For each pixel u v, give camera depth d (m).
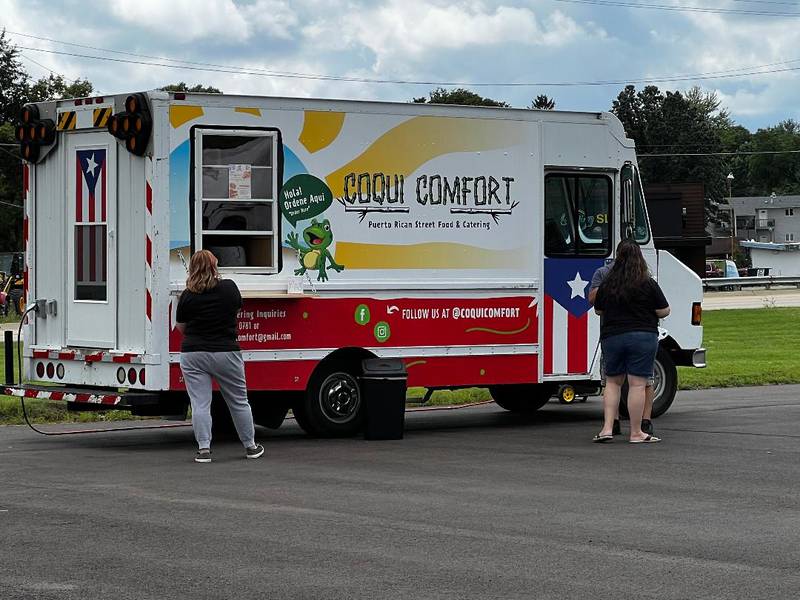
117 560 7.34
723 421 14.71
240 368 11.69
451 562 7.27
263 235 12.79
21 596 6.54
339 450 12.35
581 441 13.05
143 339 12.39
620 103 97.88
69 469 11.05
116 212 12.70
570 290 14.48
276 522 8.48
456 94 72.56
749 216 153.50
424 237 13.58
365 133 13.27
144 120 12.23
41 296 13.52
